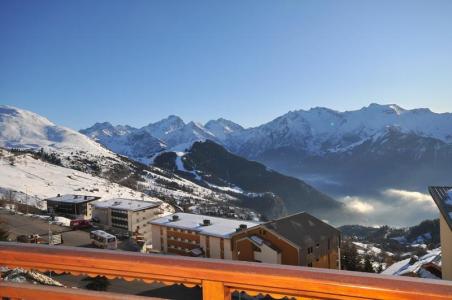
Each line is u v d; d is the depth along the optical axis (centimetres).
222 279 166
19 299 209
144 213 5534
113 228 5219
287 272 157
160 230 4203
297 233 3453
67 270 200
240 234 3588
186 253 3938
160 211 5875
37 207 6694
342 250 4300
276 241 3400
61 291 200
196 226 3966
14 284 212
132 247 4006
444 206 1423
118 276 189
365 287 143
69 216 5828
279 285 156
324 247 3569
